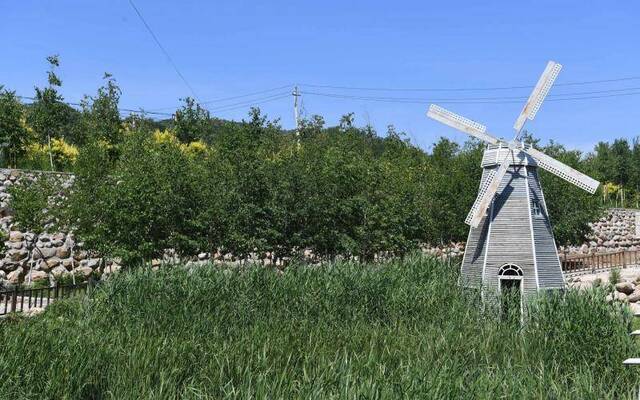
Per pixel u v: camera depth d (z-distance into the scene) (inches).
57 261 973.8
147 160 881.5
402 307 651.5
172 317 610.5
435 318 634.8
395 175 1090.7
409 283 695.1
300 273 698.2
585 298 582.2
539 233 815.1
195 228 871.7
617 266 1268.5
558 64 852.6
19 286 912.3
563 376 471.2
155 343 489.1
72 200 857.5
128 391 418.3
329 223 953.5
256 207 890.1
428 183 1183.6
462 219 1194.6
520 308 661.3
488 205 821.9
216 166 927.7
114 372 444.1
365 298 655.8
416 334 586.6
